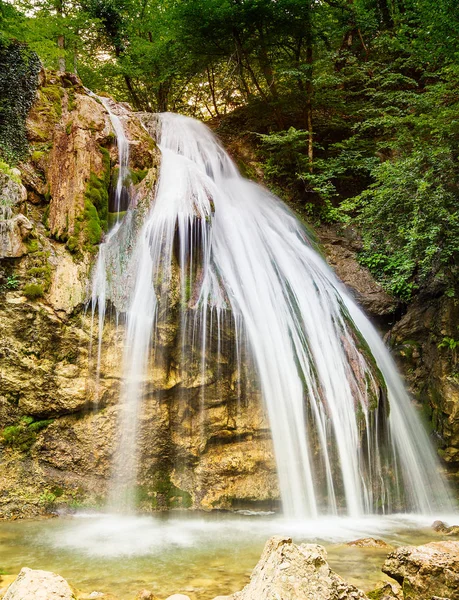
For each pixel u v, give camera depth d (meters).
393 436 9.47
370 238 11.19
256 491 7.98
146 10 18.64
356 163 14.50
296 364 8.69
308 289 10.46
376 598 4.21
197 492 7.95
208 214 9.49
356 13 16.56
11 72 10.00
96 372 7.99
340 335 9.84
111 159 9.84
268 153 15.65
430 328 10.97
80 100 10.44
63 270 8.34
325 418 8.37
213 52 16.11
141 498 7.79
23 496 7.46
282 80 15.91
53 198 9.26
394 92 14.38
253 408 8.40
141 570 5.14
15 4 15.54
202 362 8.34
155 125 14.06
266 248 10.99
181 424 8.18
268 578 3.42
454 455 9.60
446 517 8.52
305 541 6.43
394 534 7.02
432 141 11.02
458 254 9.95
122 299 8.38
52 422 7.85
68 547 5.91
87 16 16.52
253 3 14.04
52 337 7.93
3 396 7.78
